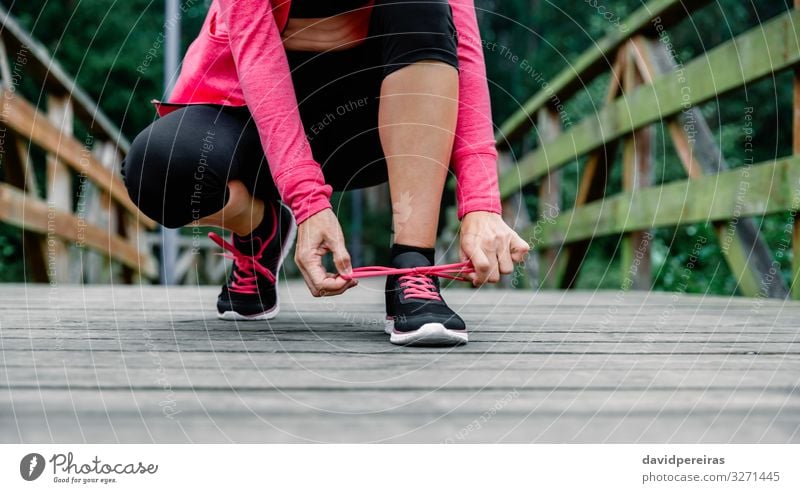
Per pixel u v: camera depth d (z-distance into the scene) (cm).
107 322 136
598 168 347
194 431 61
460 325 107
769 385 80
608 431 63
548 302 222
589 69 346
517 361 94
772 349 108
